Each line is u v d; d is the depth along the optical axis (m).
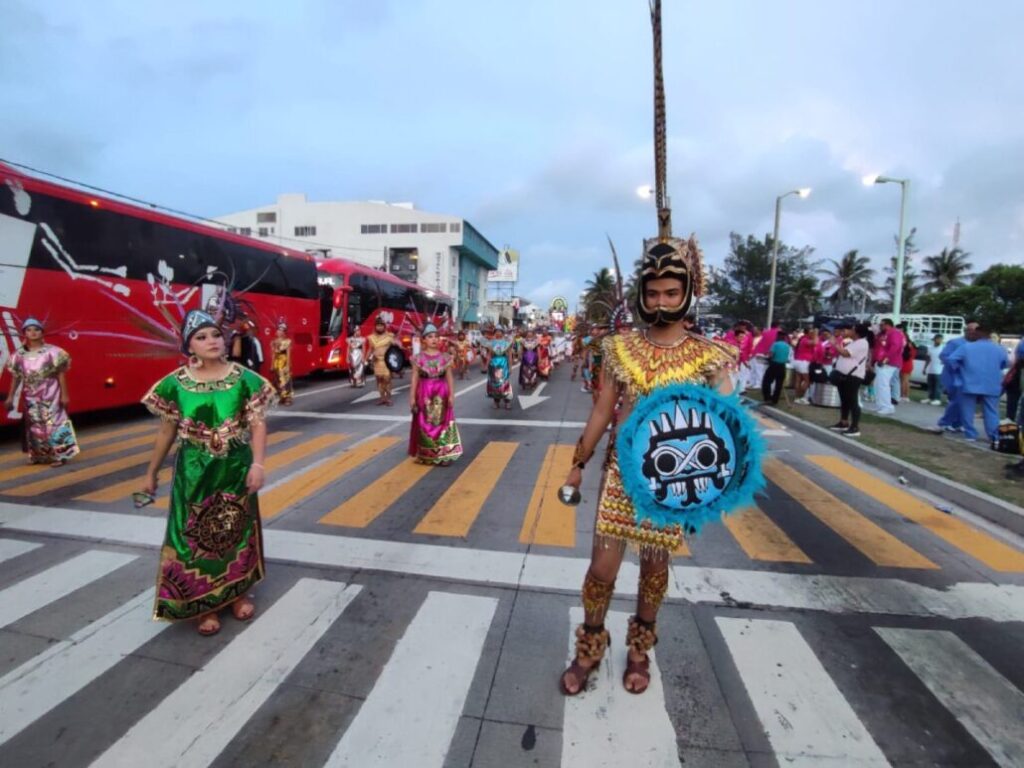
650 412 2.31
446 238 58.25
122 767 2.21
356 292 18.11
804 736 2.41
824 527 4.89
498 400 11.66
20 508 5.05
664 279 2.33
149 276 9.49
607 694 2.64
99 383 8.70
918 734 2.43
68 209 8.17
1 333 7.32
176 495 2.96
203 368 3.00
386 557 4.11
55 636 3.06
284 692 2.64
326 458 7.08
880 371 11.05
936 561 4.20
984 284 44.84
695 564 4.09
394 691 2.65
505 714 2.51
